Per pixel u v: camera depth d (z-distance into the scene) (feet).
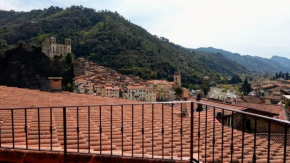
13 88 35.65
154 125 21.70
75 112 23.56
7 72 242.17
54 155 12.03
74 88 228.63
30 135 14.74
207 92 284.41
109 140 15.62
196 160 12.48
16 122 17.11
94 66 301.02
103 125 19.47
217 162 14.99
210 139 19.66
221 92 305.12
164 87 262.67
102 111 25.76
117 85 236.43
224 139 20.22
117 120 22.08
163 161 12.60
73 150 12.52
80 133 16.28
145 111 28.89
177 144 17.01
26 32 386.52
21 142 13.53
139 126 20.62
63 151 12.16
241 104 62.34
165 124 22.72
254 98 138.00
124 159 12.35
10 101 24.79
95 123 19.80
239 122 38.24
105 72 282.36
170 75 341.62
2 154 11.83
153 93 239.09
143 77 301.22
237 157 16.52
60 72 265.34
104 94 208.64
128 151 14.19
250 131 38.63
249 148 18.83
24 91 34.27
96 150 13.66
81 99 33.32
